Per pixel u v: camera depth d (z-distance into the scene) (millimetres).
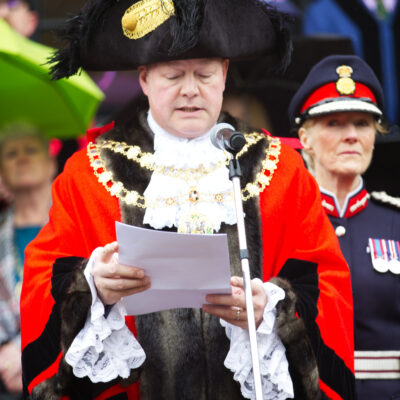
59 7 23391
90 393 12133
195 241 10703
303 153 16922
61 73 12742
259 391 10539
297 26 23750
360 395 15406
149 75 12352
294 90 20375
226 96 20016
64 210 12641
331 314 12336
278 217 12570
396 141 17953
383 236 16188
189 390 12031
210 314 12156
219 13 12133
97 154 12820
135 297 11359
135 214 12320
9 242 20422
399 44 24297
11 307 19719
